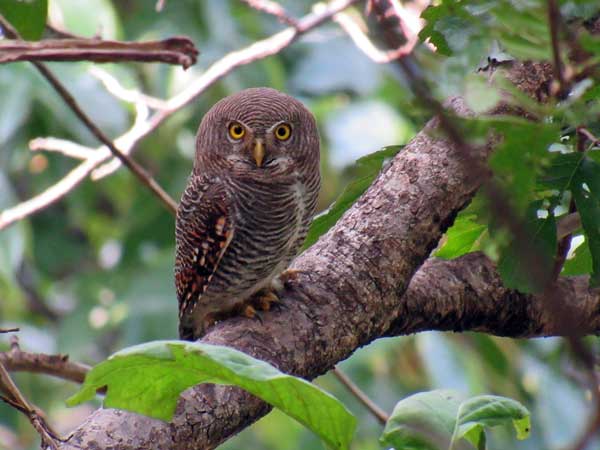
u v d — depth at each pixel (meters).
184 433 5.90
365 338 7.01
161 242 17.08
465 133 5.05
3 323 17.84
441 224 7.04
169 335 15.63
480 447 6.14
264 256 9.12
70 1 12.72
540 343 14.43
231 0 16.30
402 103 5.20
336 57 16.77
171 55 6.21
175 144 16.77
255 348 6.68
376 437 14.89
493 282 7.99
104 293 16.62
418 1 9.82
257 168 9.01
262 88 9.53
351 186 7.99
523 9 4.84
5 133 14.13
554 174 6.77
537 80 6.50
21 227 14.66
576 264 7.86
